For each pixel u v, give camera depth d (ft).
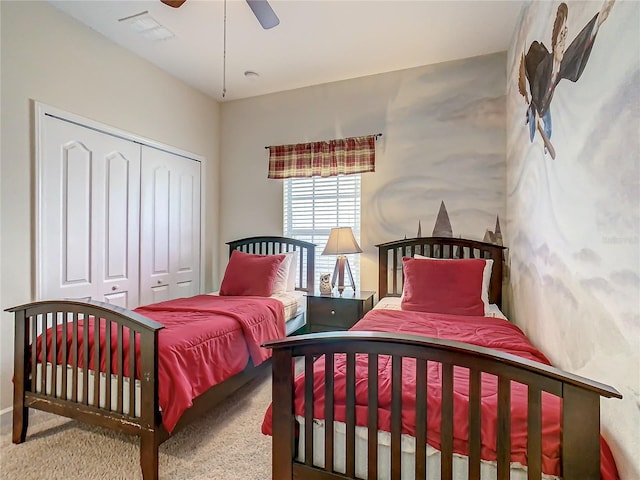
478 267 7.97
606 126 3.69
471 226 9.80
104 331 5.78
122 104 9.35
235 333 7.06
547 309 5.71
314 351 4.00
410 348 3.59
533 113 6.57
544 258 5.87
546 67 5.76
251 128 12.60
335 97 11.37
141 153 9.97
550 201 5.54
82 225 8.38
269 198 12.36
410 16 7.90
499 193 9.50
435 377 4.13
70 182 8.10
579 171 4.38
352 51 9.45
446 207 10.07
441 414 3.48
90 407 5.45
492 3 7.45
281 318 8.92
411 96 10.44
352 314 9.36
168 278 10.94
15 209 7.06
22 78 7.16
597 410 3.01
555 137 5.28
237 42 9.05
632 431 3.18
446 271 8.04
